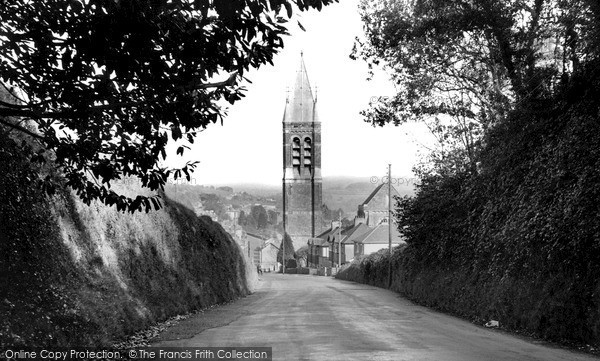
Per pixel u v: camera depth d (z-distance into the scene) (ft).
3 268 39.24
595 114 57.57
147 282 67.21
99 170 30.12
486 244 74.33
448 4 83.20
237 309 84.43
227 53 25.80
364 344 46.39
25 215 45.70
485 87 90.27
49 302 41.47
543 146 65.05
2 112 26.76
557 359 39.34
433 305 92.38
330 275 333.83
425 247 110.01
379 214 436.76
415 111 95.61
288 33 25.12
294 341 48.16
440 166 99.76
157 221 78.23
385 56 93.91
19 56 26.71
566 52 68.90
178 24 25.07
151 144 30.22
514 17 81.51
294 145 565.12
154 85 26.30
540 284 56.80
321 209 563.07
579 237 50.39
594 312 45.96
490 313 66.13
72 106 27.30
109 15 23.15
